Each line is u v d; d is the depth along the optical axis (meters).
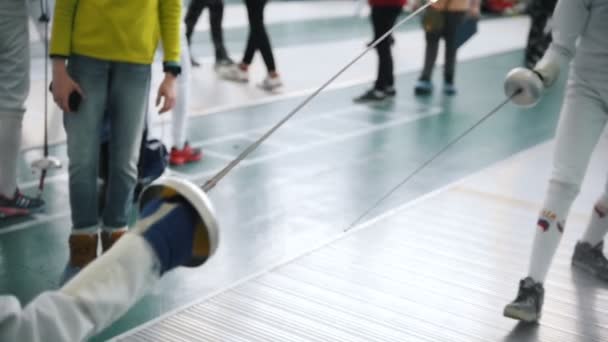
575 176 2.66
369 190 4.22
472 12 6.93
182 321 2.63
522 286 2.76
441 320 2.75
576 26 2.54
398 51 9.59
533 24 8.77
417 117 6.12
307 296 2.88
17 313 0.75
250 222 3.63
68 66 2.71
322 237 3.49
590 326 2.77
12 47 3.27
